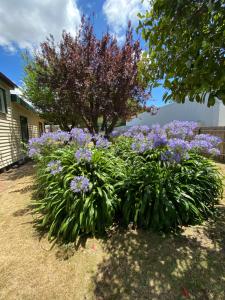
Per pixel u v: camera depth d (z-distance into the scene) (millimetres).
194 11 1358
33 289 1962
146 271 2131
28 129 12094
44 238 2779
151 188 2965
